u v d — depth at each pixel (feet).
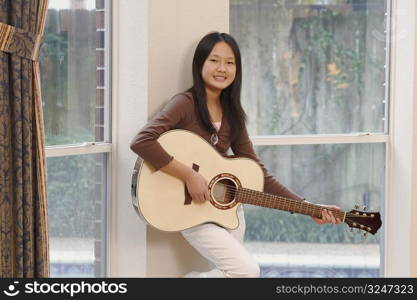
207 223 10.10
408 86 12.32
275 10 12.12
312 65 12.36
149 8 10.46
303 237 12.46
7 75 8.45
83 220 10.66
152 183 9.81
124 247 10.87
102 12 10.77
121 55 10.73
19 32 8.47
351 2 12.50
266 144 12.00
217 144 10.36
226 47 10.30
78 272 10.63
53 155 10.01
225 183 10.15
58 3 10.14
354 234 12.66
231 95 10.48
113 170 10.87
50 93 10.10
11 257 8.67
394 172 12.62
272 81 12.15
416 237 12.36
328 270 12.58
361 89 12.62
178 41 10.78
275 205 10.19
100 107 10.84
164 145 9.81
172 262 10.97
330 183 12.56
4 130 8.42
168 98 10.75
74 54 10.41
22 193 8.63
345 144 12.61
